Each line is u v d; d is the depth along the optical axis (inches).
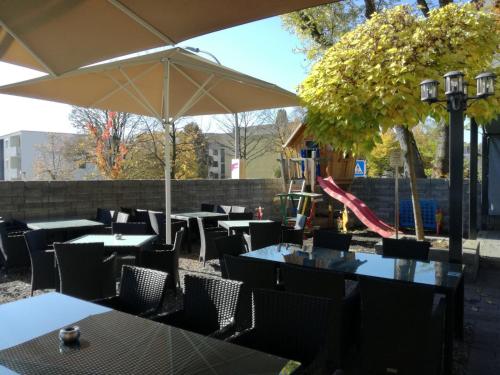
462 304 141.7
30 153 1627.7
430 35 185.0
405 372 102.9
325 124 200.5
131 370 63.6
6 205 262.8
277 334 88.2
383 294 103.5
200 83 250.4
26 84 204.5
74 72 192.7
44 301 95.3
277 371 64.9
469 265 220.7
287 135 1230.9
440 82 176.7
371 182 426.9
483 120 198.1
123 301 108.8
